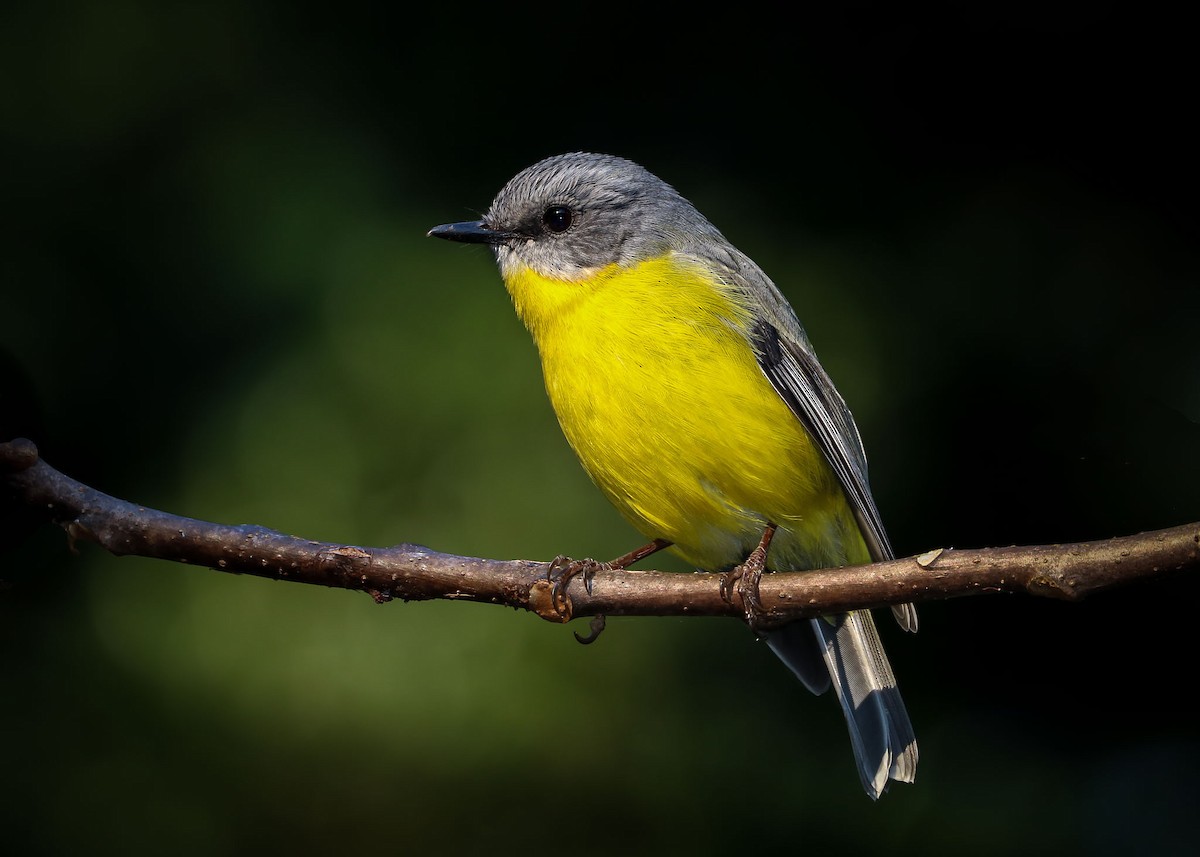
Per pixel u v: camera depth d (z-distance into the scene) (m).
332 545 6.94
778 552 8.87
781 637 8.91
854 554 9.09
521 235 9.23
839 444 8.74
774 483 8.45
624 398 8.39
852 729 8.51
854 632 8.66
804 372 8.93
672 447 8.38
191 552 6.74
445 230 9.42
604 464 8.62
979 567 6.47
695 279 8.72
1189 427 13.03
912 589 6.68
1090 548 6.16
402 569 6.99
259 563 6.82
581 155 9.48
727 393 8.35
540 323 8.98
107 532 6.64
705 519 8.59
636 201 9.16
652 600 7.26
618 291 8.64
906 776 8.38
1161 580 6.01
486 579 7.11
